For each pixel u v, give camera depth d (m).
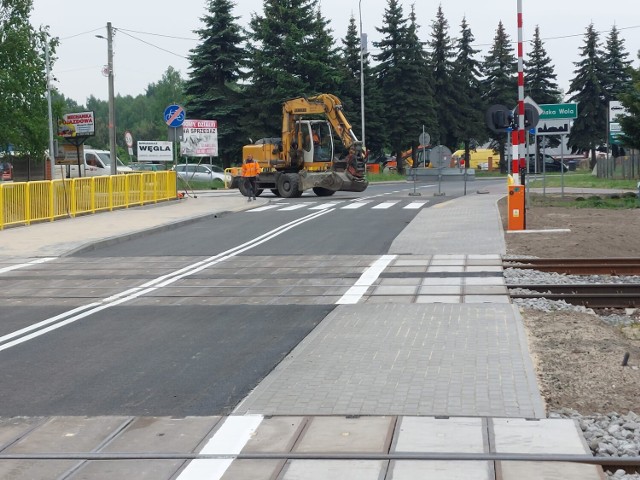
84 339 11.23
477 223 24.17
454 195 40.56
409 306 12.73
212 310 13.12
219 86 70.94
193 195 39.44
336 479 6.01
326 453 6.48
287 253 19.70
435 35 89.38
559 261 16.95
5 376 9.36
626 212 27.12
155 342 10.93
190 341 10.94
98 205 30.92
